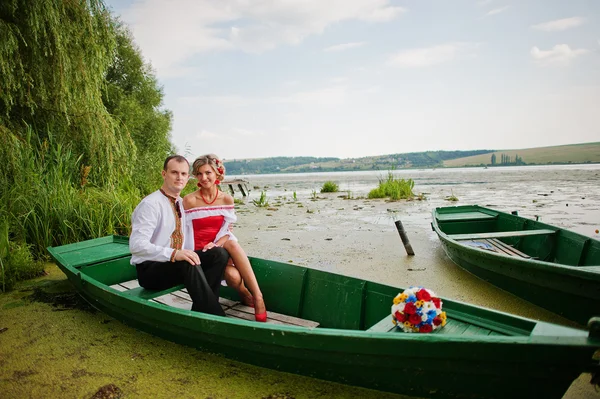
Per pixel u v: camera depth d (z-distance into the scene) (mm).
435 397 2564
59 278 5891
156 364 3346
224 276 4070
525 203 15117
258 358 3121
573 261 5598
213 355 3416
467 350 2309
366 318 3592
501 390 2387
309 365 2896
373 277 5965
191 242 3980
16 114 8562
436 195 20188
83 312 4555
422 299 2707
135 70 15781
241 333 2998
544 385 2291
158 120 15992
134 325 4023
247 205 17500
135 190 10047
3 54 7164
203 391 2939
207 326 3152
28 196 7043
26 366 3391
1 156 7164
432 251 7574
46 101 8430
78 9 8578
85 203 7660
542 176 40312
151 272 3779
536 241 6582
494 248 6543
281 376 3068
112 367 3326
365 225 10820
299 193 25406
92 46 8820
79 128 9211
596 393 2873
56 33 7824
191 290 3566
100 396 2926
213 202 4039
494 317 2729
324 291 3922
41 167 7762
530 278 4527
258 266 4469
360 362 2652
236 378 3080
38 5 7465
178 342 3633
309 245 8398
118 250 5574
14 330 4109
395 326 2857
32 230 6785
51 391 3014
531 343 2164
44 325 4211
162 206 3836
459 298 4961
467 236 6266
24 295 5184
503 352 2240
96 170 9336
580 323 4086
